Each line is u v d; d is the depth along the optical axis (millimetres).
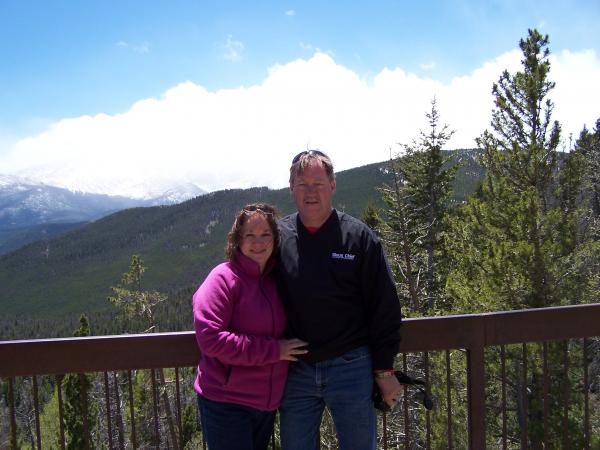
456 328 3043
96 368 2795
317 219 2621
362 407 2625
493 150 13344
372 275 2611
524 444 3152
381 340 2598
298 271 2586
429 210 20891
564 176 12797
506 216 11445
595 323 3191
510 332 3104
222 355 2459
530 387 9320
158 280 169750
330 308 2568
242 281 2596
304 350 2568
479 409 3064
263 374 2570
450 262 19250
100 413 11461
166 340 2842
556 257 10484
